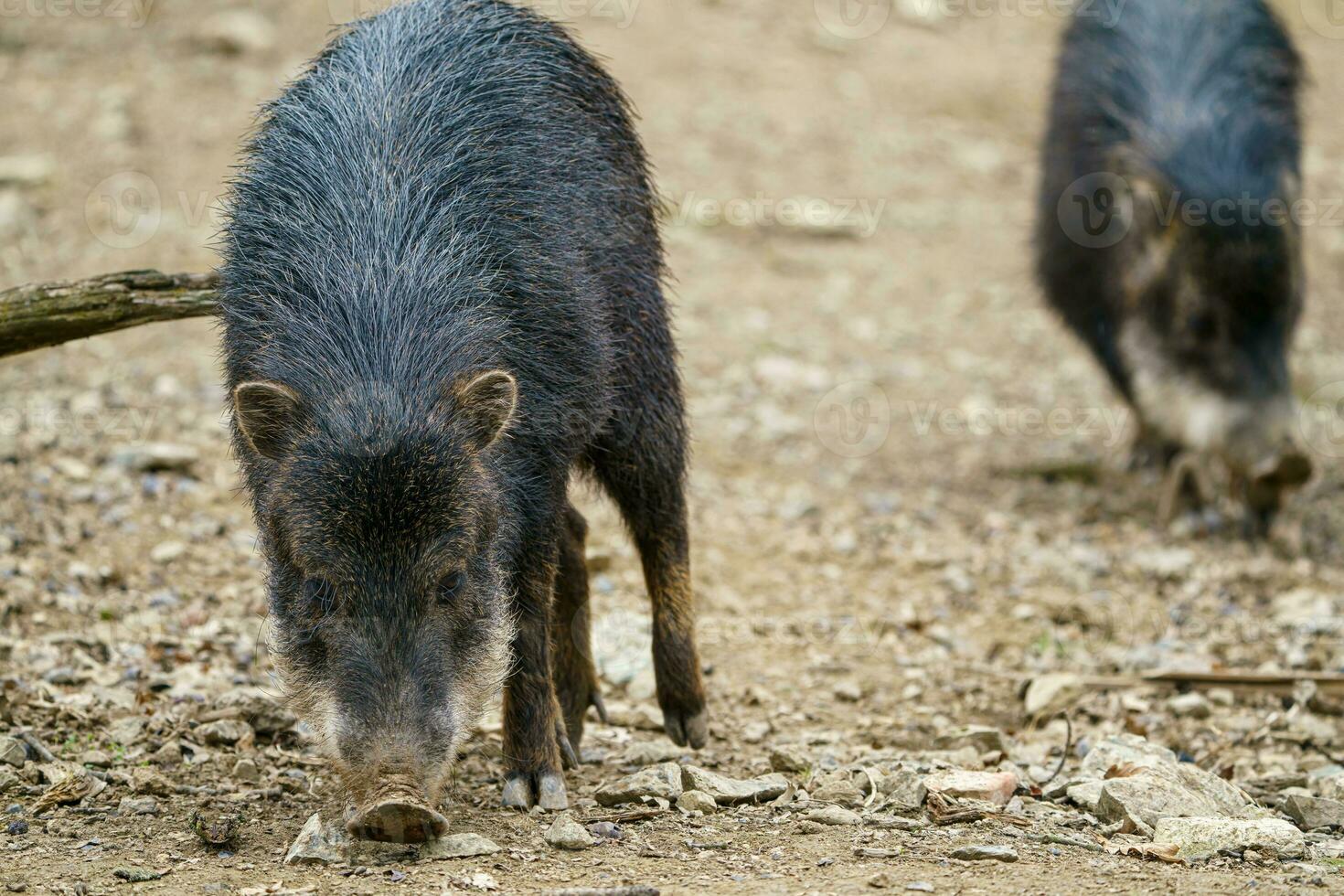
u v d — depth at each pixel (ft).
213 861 42.14
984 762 56.49
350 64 52.34
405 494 40.42
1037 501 95.35
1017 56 182.39
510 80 52.26
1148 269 92.73
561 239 49.32
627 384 54.70
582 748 56.80
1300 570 83.46
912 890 38.70
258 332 46.14
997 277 134.72
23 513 74.79
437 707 39.88
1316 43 195.21
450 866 41.65
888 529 89.40
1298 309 96.07
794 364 113.91
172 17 156.87
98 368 98.37
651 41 171.83
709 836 44.70
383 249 46.29
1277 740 60.18
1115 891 38.78
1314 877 40.42
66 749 51.29
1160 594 80.53
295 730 54.24
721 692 65.67
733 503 91.30
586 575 56.34
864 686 67.77
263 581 44.01
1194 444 90.07
